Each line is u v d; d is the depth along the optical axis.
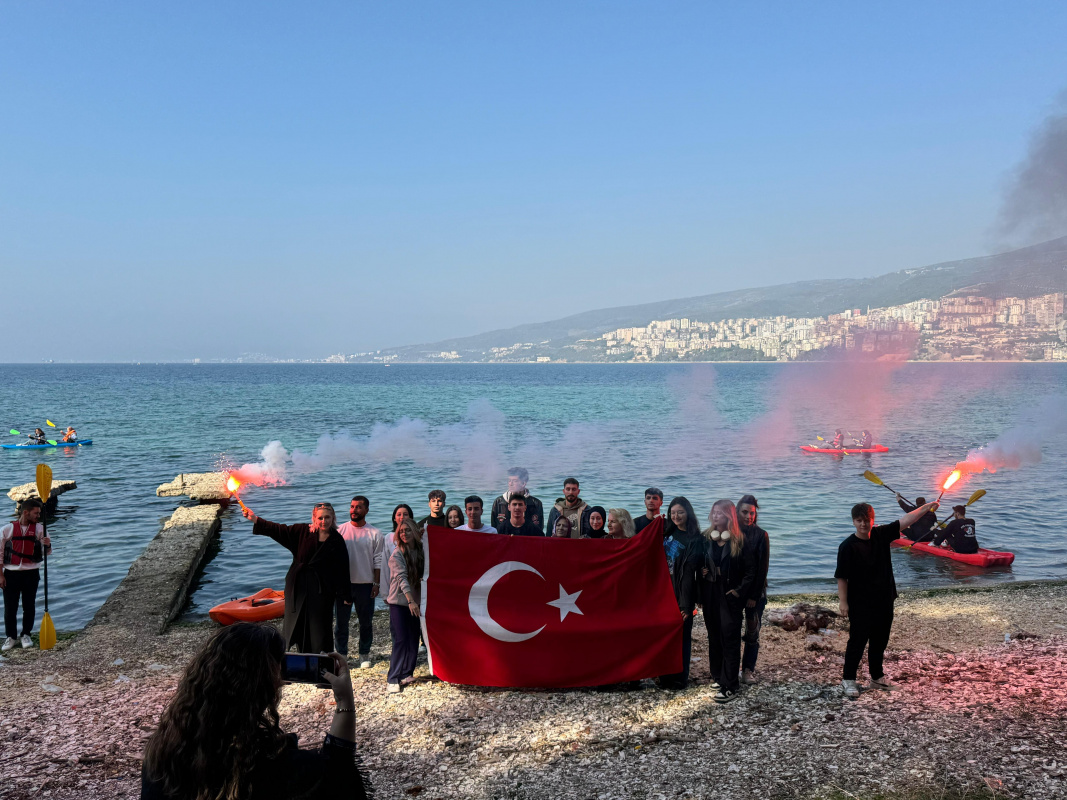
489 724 6.40
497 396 92.06
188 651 8.85
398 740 6.12
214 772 2.02
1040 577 13.88
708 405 67.88
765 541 7.04
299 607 7.27
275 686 2.17
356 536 8.20
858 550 6.90
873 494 22.80
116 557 15.48
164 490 22.27
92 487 24.27
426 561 7.32
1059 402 62.75
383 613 10.79
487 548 7.33
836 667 7.78
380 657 8.50
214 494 21.36
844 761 5.43
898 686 7.06
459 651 7.20
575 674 7.12
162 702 7.15
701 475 26.58
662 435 41.78
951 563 15.01
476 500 8.10
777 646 8.61
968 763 5.29
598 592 7.26
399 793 5.24
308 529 7.46
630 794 5.09
